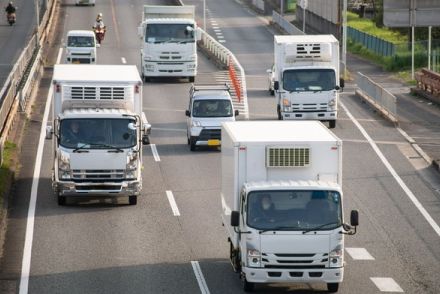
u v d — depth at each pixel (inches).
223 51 6176.2
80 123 2829.7
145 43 5497.1
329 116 4197.8
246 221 2001.7
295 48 4210.1
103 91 2913.4
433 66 5797.2
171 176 3250.5
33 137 3831.2
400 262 2317.9
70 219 2694.4
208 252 2381.9
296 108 4210.1
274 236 1985.7
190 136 3713.1
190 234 2546.8
